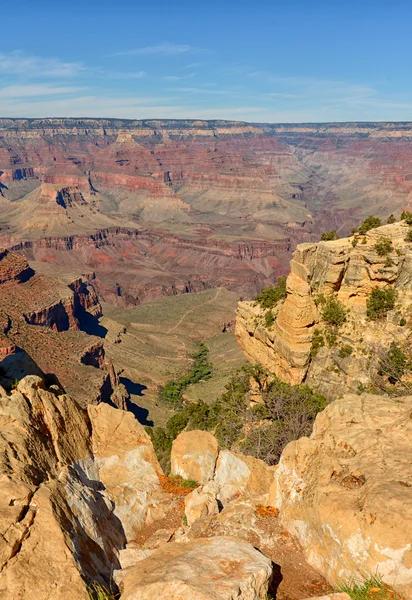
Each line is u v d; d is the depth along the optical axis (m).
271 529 18.36
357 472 17.39
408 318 49.97
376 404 22.88
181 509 22.56
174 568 13.35
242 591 12.56
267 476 24.73
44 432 21.05
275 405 48.12
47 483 16.61
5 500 14.63
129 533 20.58
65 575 13.20
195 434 26.19
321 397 49.56
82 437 23.55
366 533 14.16
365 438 19.45
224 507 21.12
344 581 14.48
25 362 26.50
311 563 16.33
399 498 14.55
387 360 48.38
